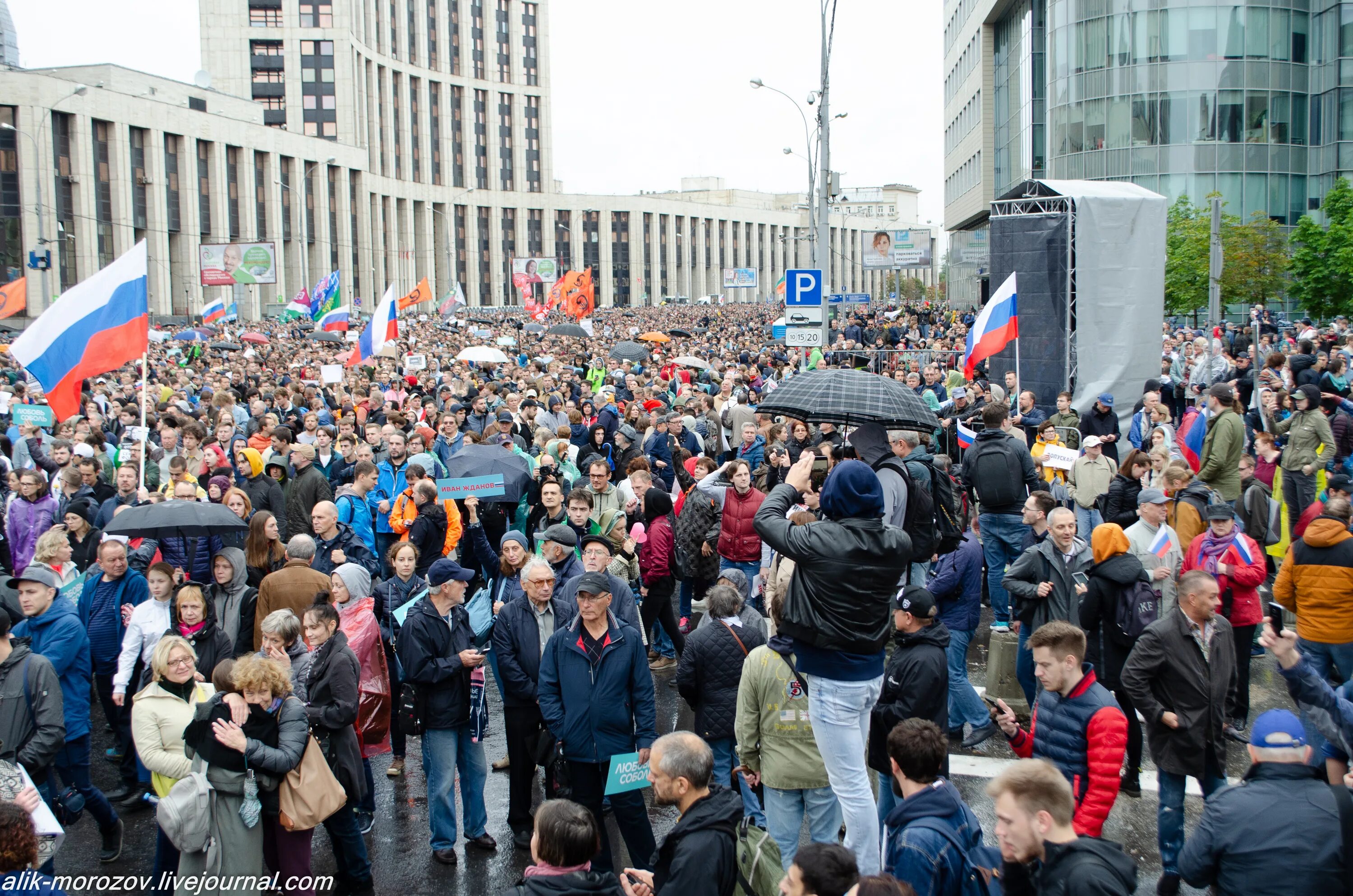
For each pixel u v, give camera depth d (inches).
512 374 1104.8
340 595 315.6
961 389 596.4
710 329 2854.3
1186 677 251.0
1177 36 1740.9
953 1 3100.4
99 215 2797.7
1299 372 634.8
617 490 413.4
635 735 262.7
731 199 7519.7
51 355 446.6
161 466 548.7
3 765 222.1
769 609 297.9
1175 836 251.9
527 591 281.0
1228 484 490.0
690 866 183.6
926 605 242.7
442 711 275.7
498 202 5482.3
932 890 170.6
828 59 912.3
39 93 2623.0
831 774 209.8
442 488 390.6
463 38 5280.5
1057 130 1879.9
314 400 808.3
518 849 283.6
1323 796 179.6
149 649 310.2
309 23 4207.7
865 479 200.5
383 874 271.0
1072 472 470.9
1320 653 327.9
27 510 445.1
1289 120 1764.3
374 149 4554.6
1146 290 714.8
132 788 317.1
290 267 3718.0
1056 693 225.9
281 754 231.9
